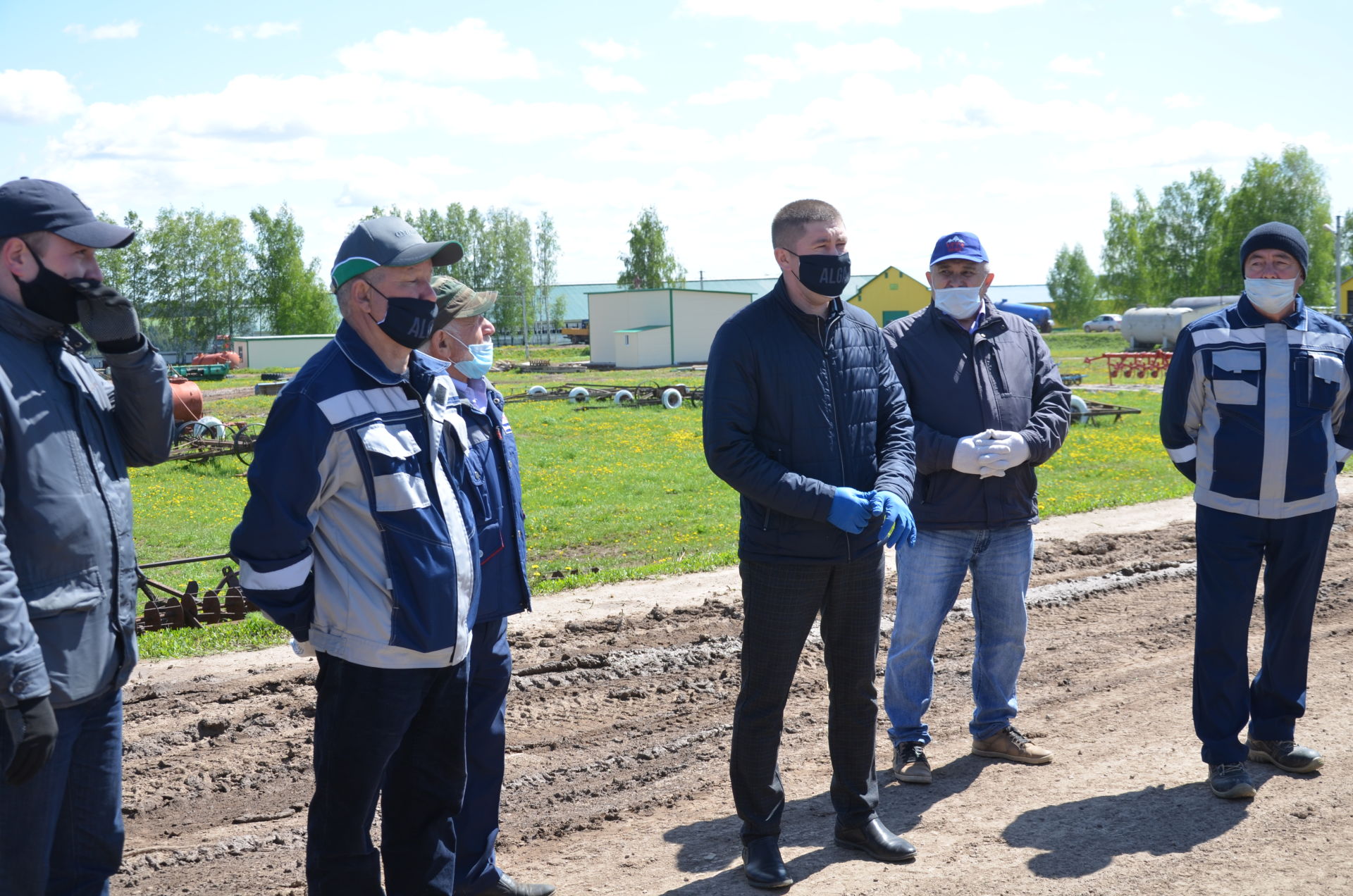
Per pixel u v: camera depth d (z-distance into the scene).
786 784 4.64
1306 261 4.28
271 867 4.00
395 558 2.87
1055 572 8.47
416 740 3.12
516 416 28.88
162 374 2.80
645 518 13.88
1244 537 4.28
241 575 2.86
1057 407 4.71
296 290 102.75
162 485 19.23
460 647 2.99
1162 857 3.77
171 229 101.75
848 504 3.47
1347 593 7.47
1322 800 4.18
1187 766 4.61
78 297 2.61
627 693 5.82
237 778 4.79
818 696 5.73
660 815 4.37
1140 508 11.62
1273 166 90.19
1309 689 5.48
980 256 4.53
